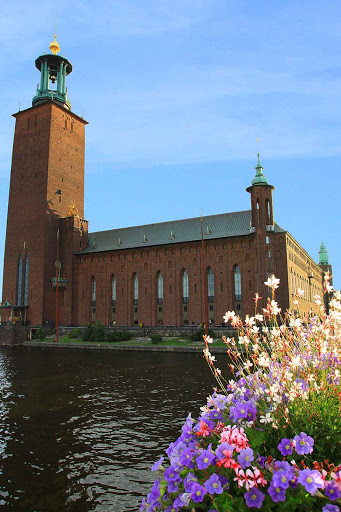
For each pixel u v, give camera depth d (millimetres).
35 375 32312
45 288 84250
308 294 94312
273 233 69125
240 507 4312
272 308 6355
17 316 86062
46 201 86500
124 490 10617
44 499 10156
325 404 5414
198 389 24594
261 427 5473
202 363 38688
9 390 25609
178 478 4766
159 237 85375
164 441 14672
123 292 83812
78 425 17016
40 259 85000
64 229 90062
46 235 85812
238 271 72750
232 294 72062
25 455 13406
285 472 4223
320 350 5914
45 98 92188
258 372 6141
